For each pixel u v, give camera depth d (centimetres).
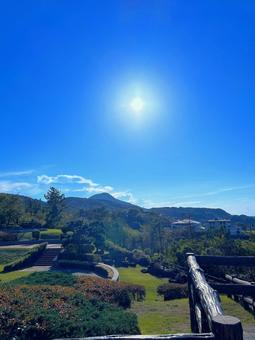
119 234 4691
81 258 3064
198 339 271
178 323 1078
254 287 676
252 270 1429
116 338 286
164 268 2662
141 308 1359
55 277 1591
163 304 1438
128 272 2833
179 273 2297
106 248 3684
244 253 2209
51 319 836
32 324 816
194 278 520
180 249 2684
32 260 3178
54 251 3456
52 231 5097
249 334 842
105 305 1097
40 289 1162
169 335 279
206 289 414
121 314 975
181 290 1647
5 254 3466
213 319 279
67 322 829
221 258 750
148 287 2028
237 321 271
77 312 941
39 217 6494
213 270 1317
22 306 915
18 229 5450
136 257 3528
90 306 1041
